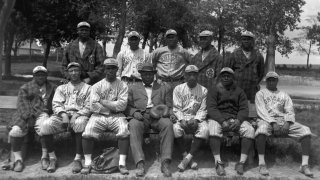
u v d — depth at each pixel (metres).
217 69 6.74
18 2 20.89
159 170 5.90
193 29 28.80
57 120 5.92
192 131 5.94
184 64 7.04
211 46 6.89
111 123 5.92
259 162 6.00
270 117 6.11
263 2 26.31
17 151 5.91
